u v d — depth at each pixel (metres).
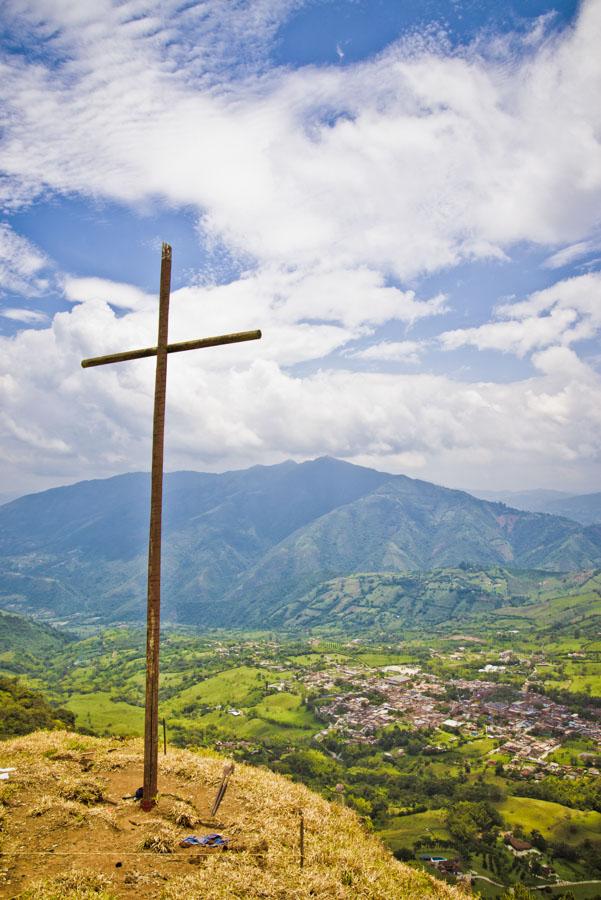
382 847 18.19
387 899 13.52
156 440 16.78
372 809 92.56
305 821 16.78
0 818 14.31
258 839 14.40
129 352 17.67
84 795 16.23
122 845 13.50
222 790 17.28
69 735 27.22
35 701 80.88
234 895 11.73
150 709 15.97
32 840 13.53
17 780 16.91
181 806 15.79
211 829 14.98
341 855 14.95
